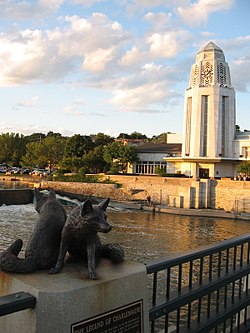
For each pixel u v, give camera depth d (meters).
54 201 3.56
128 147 80.81
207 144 72.62
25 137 123.62
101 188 66.38
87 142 91.44
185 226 42.34
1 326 2.92
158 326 8.98
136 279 3.31
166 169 77.62
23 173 93.00
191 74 76.19
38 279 2.96
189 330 4.11
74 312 2.80
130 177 65.81
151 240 33.03
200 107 72.94
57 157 96.00
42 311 2.70
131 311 3.25
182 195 57.59
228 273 4.73
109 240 32.22
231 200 55.22
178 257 3.86
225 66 74.56
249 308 5.48
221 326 5.21
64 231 3.20
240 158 70.38
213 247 4.35
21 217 43.91
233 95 74.00
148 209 55.91
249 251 5.17
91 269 3.10
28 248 3.25
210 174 71.75
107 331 3.05
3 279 3.03
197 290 4.12
